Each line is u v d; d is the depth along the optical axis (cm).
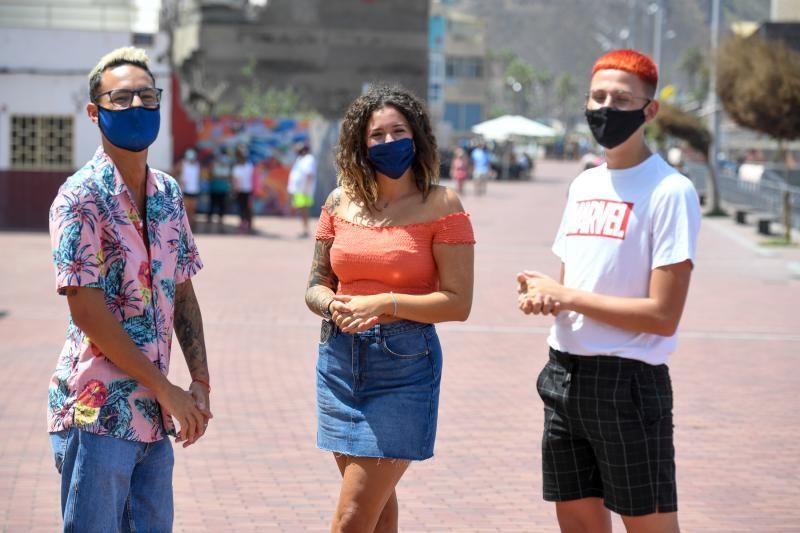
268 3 9806
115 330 711
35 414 1589
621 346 761
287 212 5650
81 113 4741
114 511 726
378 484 805
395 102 816
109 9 4912
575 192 814
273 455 1393
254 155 5572
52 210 720
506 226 5425
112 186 729
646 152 791
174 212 761
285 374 1903
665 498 764
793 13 6850
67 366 736
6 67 4684
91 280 708
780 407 1691
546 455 815
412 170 832
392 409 800
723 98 4606
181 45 9756
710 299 2975
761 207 5988
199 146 5447
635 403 760
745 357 2128
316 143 5609
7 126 4716
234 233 4762
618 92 771
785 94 4278
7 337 2233
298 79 9919
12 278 3159
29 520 1129
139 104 724
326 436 823
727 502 1215
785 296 3047
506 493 1243
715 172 6206
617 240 771
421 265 816
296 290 2988
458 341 2280
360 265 820
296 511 1170
